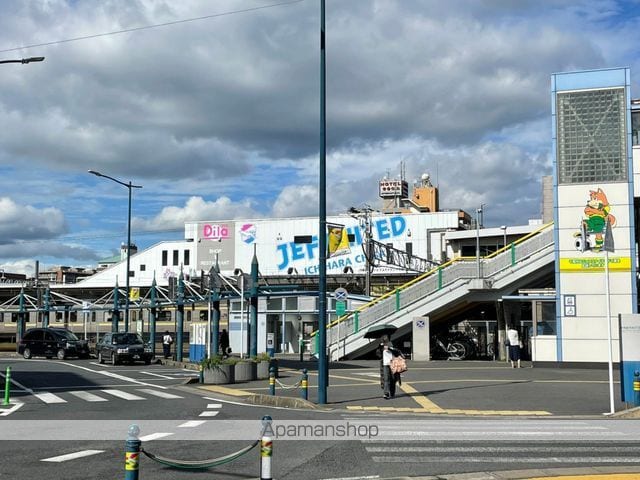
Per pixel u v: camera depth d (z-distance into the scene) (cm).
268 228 6969
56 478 855
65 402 1836
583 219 2781
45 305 5134
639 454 1015
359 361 3453
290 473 887
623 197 2747
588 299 2762
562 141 2830
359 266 6425
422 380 2352
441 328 4069
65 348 4484
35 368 3456
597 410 1609
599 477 838
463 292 3503
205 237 7200
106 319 7612
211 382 2386
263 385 2314
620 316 1600
